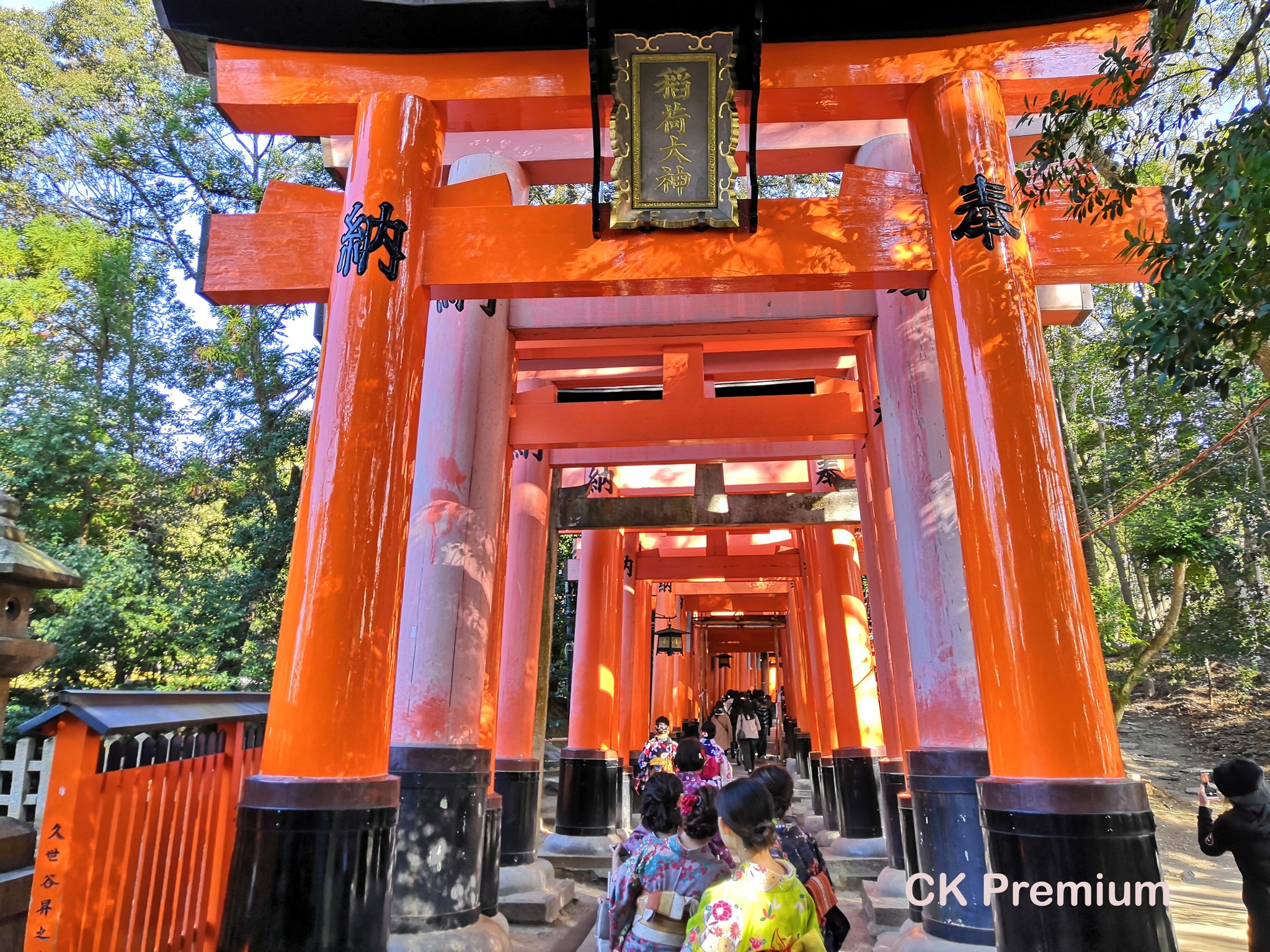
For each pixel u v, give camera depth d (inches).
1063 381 767.1
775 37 211.2
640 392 478.6
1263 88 161.2
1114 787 158.1
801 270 203.2
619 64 199.0
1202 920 332.5
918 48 212.5
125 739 161.5
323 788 163.9
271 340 918.4
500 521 287.9
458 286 207.6
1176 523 653.9
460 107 217.6
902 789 331.3
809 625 593.9
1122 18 210.7
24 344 753.0
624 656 655.8
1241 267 137.1
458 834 240.2
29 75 1013.8
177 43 220.2
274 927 155.8
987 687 177.2
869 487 397.1
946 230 201.0
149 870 161.2
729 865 136.7
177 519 713.0
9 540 153.3
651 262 203.9
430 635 255.0
